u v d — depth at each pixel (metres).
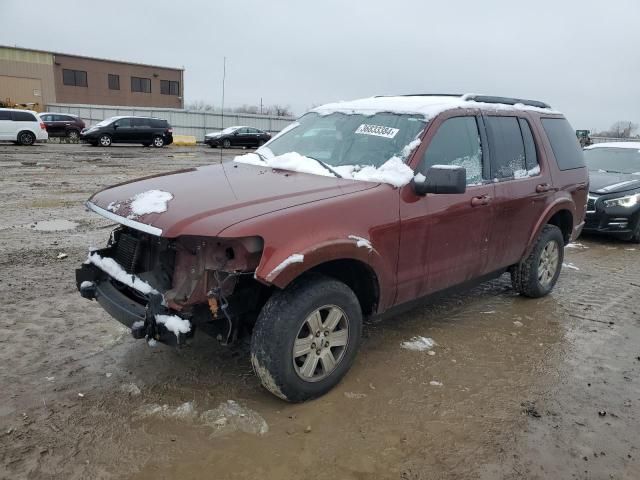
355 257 3.35
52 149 23.61
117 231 3.77
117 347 4.05
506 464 2.90
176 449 2.91
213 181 3.72
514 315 5.09
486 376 3.85
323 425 3.17
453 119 4.24
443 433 3.14
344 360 3.51
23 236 7.17
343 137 4.30
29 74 51.44
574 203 5.57
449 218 4.01
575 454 3.01
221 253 3.01
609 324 4.95
